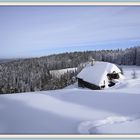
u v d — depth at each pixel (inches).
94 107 392.5
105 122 302.2
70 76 2390.5
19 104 423.5
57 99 477.7
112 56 3521.2
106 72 1229.1
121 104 417.4
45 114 344.2
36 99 476.7
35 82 2428.6
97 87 1192.2
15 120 314.7
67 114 342.3
